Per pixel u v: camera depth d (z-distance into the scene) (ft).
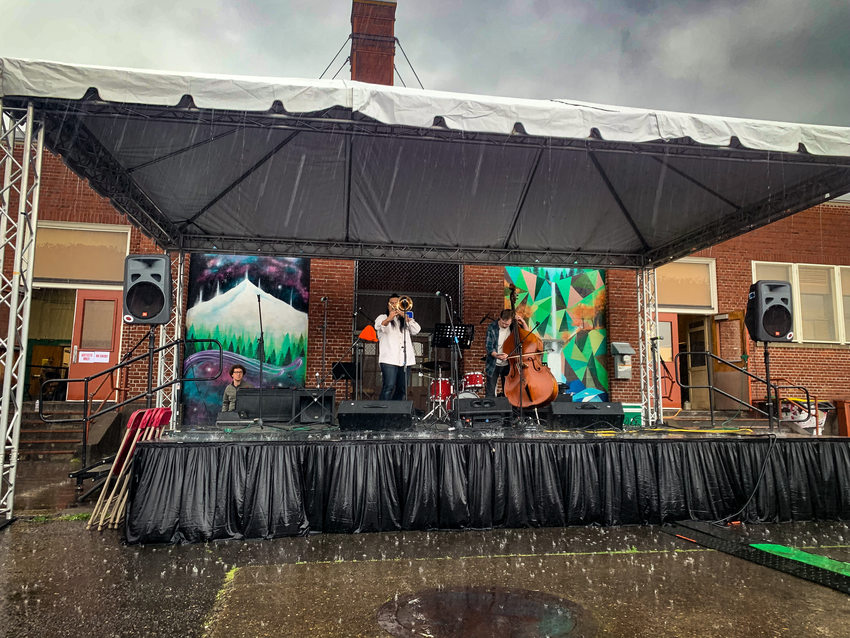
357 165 22.02
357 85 15.53
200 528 13.30
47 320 39.32
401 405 17.11
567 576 10.89
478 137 17.51
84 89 14.60
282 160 21.40
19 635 8.08
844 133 17.63
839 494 16.43
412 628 8.37
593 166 22.09
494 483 14.83
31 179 30.25
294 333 31.14
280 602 9.47
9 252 29.48
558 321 33.94
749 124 17.06
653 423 28.71
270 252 27.50
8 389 15.10
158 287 16.56
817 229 37.58
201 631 8.29
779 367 35.91
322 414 21.30
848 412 35.29
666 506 15.35
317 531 14.12
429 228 26.86
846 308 37.45
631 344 34.09
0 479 14.98
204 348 30.30
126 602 9.45
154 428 16.24
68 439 27.73
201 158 20.79
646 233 27.86
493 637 8.02
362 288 32.78
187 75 14.88
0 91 14.57
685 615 8.88
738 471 16.01
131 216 23.30
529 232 27.55
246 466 13.92
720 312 35.83
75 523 15.02
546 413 19.51
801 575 10.87
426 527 14.44
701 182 22.49
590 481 15.24
